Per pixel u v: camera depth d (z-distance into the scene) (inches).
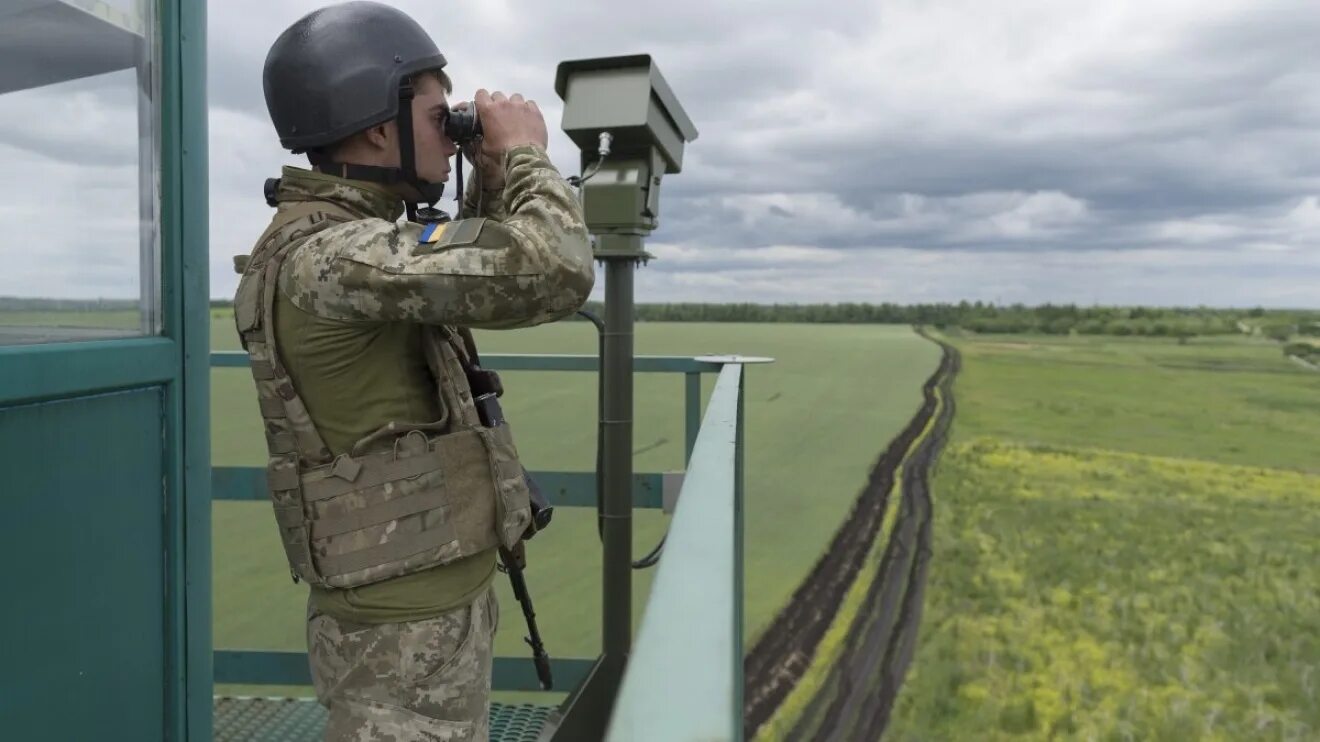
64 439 42.6
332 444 44.8
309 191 48.2
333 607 45.3
